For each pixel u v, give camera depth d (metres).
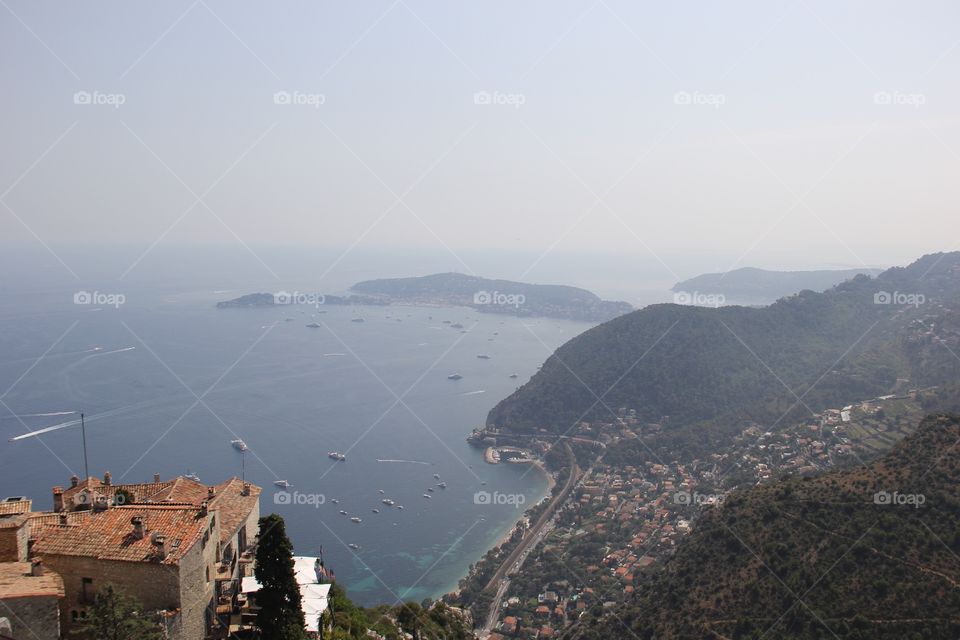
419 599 118.94
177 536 43.34
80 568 41.31
